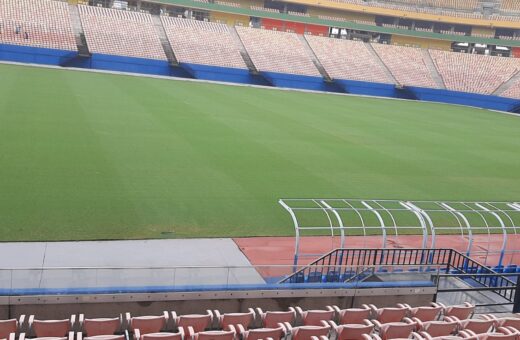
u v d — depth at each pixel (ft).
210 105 158.92
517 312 45.88
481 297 48.49
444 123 176.45
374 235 67.67
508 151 132.16
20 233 56.90
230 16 278.05
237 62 240.53
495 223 75.56
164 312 38.93
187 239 59.98
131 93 163.53
